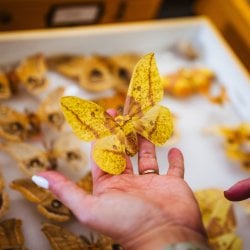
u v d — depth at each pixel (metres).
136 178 0.34
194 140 0.50
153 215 0.30
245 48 0.62
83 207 0.31
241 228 0.43
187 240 0.29
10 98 0.49
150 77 0.34
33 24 0.58
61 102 0.32
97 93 0.52
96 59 0.54
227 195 0.35
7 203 0.40
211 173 0.47
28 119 0.46
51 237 0.38
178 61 0.58
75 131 0.33
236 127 0.52
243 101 0.53
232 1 0.63
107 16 0.62
